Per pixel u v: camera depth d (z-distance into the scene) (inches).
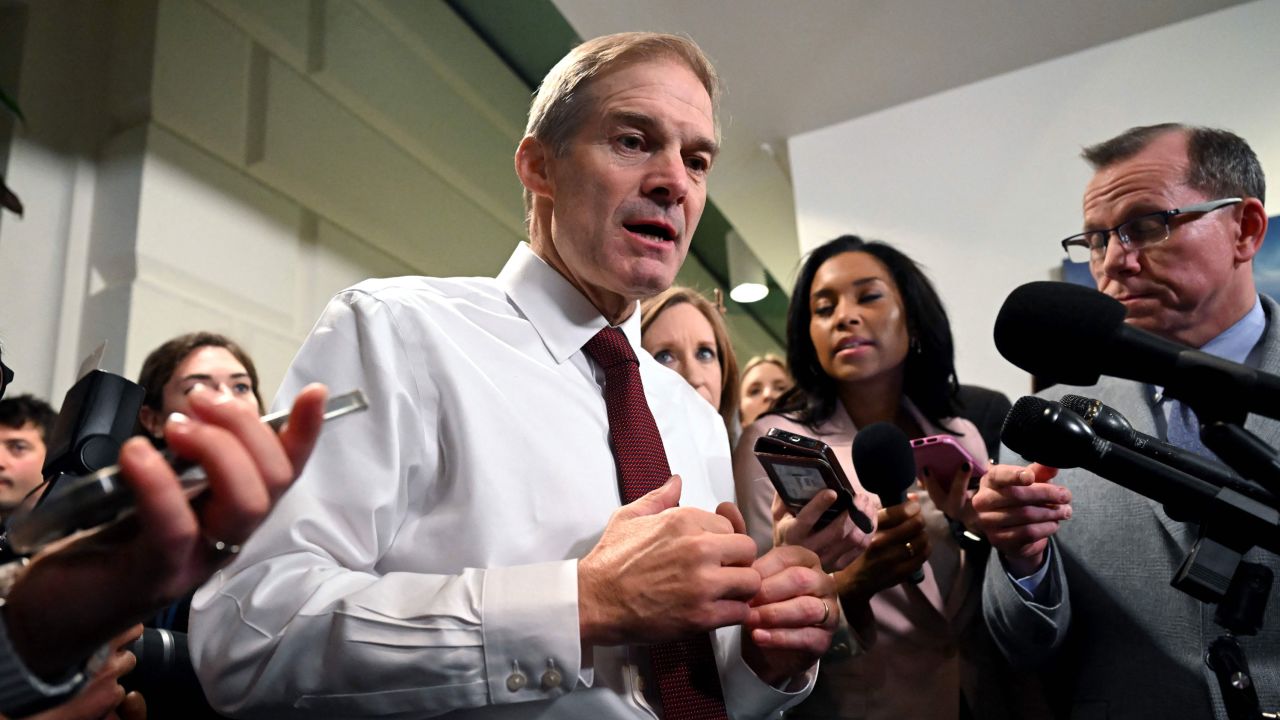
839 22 129.2
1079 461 36.7
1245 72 123.3
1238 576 34.0
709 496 51.9
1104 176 70.4
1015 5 125.6
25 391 95.6
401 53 139.2
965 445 86.0
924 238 137.2
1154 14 127.3
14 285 96.7
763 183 167.6
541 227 52.2
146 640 49.9
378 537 40.6
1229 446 30.5
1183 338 66.5
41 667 24.6
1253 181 68.4
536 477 43.0
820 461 52.1
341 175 128.6
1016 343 34.0
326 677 35.6
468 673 35.4
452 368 43.6
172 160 105.6
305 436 24.5
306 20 123.6
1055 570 61.3
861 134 146.6
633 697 40.7
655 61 49.5
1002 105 137.4
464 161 153.4
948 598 74.6
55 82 104.3
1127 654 59.4
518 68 163.8
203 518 24.1
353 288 45.8
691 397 56.7
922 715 70.7
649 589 36.3
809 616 42.8
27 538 22.0
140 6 107.3
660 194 46.9
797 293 93.5
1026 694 69.9
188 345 87.6
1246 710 41.2
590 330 49.4
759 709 46.4
